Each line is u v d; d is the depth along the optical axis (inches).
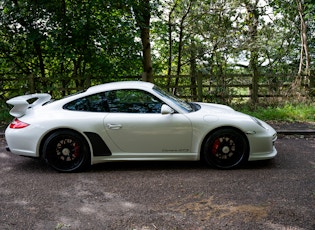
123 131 174.1
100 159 176.9
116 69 367.6
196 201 137.9
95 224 119.2
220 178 165.0
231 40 459.8
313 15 434.9
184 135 175.2
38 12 335.0
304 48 437.4
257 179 163.2
